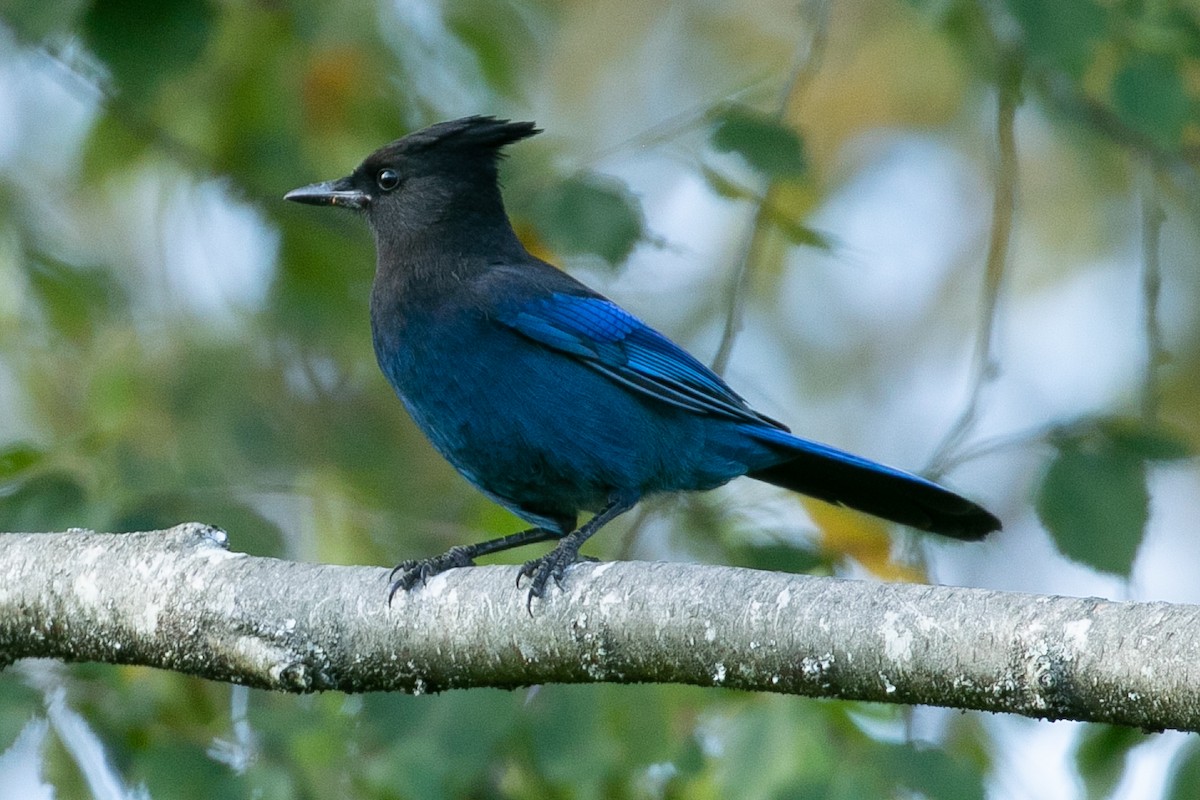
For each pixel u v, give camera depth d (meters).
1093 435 11.11
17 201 15.16
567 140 15.62
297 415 15.29
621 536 13.91
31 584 9.24
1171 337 19.45
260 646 8.73
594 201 11.86
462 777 10.27
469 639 8.52
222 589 8.85
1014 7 11.30
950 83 19.27
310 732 10.26
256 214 14.85
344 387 16.20
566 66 20.52
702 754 10.67
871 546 11.71
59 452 12.11
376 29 14.71
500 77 15.13
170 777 9.92
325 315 14.67
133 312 15.66
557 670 8.35
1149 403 12.15
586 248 11.73
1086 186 19.22
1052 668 6.94
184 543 9.11
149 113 13.94
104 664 10.52
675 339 18.47
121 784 10.32
